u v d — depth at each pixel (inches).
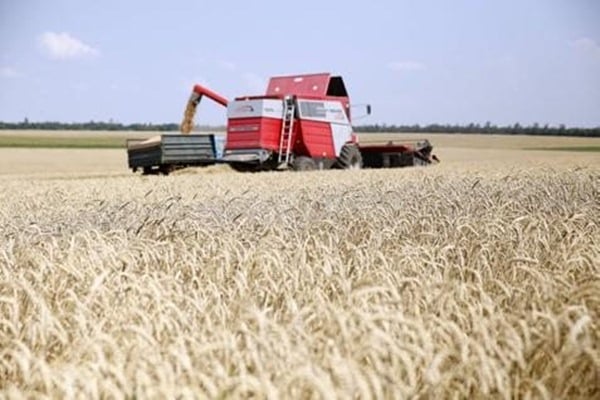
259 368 165.0
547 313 197.5
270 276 269.3
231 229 412.5
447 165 1665.8
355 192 710.5
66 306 242.8
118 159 2669.8
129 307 223.9
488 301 214.4
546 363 185.3
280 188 885.8
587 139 5142.7
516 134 6235.2
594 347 192.1
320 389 146.9
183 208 573.6
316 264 284.7
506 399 163.8
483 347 179.8
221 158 1414.9
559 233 367.9
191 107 1592.0
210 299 241.4
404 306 230.5
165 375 161.3
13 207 715.4
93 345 173.2
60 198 817.5
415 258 299.1
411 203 576.7
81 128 6653.5
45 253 325.1
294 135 1421.0
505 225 403.9
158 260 318.0
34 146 3678.6
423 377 171.0
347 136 1499.8
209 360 174.2
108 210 599.8
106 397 160.7
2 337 215.8
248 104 1390.3
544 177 1013.2
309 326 206.2
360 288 226.2
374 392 158.6
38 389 167.0
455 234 374.6
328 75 1493.6
